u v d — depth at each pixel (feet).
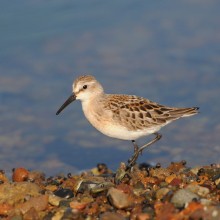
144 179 32.65
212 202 26.94
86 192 30.81
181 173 33.17
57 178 35.47
